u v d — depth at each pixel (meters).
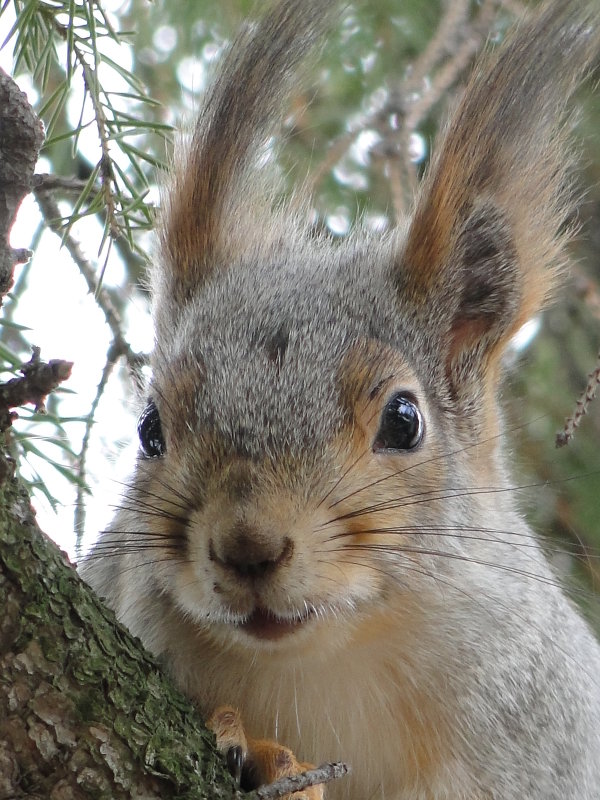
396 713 1.63
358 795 1.63
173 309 1.64
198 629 1.62
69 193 1.68
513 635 1.63
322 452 1.60
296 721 1.63
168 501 1.61
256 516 1.60
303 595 1.60
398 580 1.61
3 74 1.57
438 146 1.65
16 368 1.61
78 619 1.57
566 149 1.65
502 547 1.63
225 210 1.65
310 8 1.64
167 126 1.63
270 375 1.61
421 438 1.62
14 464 1.57
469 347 1.64
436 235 1.64
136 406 1.65
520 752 1.62
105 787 1.57
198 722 1.58
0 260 1.57
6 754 1.57
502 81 1.64
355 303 1.63
